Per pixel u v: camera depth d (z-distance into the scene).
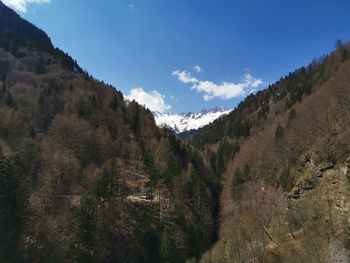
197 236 98.50
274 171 111.31
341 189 63.19
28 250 65.56
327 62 188.12
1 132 106.62
